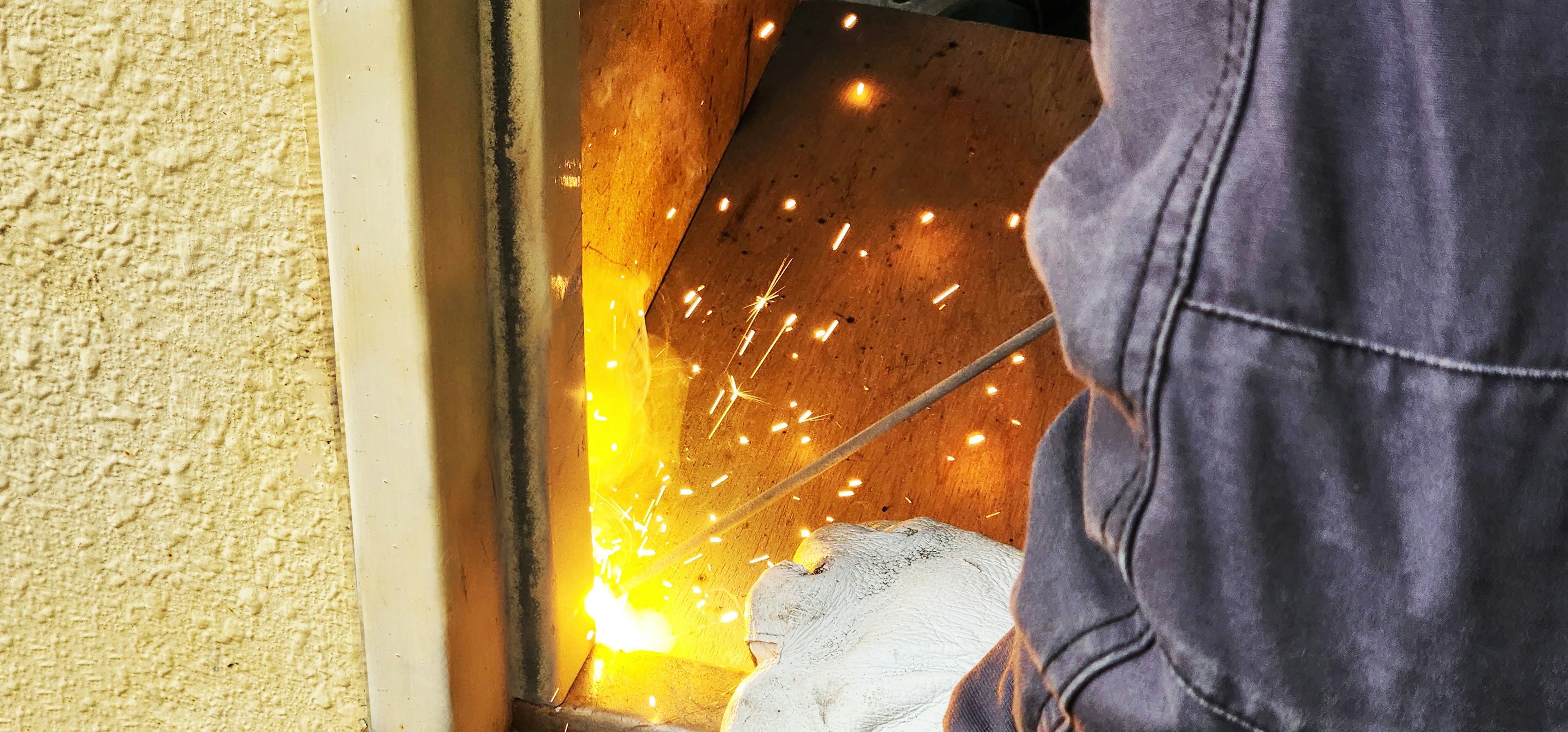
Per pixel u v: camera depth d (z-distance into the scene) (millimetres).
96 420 1201
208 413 1174
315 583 1248
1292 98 502
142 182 1062
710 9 2252
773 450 2021
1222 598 537
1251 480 519
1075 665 618
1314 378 507
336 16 949
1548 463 499
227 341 1129
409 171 998
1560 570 513
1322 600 528
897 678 1101
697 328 2225
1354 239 507
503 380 1241
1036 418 2100
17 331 1163
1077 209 574
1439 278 494
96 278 1120
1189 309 520
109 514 1255
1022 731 704
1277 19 509
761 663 1227
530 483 1295
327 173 1012
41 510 1269
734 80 2521
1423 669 523
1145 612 563
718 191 2482
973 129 2631
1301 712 540
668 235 2264
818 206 2471
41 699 1401
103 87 1024
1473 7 485
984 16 3078
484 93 1103
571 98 1179
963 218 2461
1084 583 633
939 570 1229
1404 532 512
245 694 1350
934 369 2188
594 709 1421
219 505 1228
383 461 1144
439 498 1156
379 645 1256
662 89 2031
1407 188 497
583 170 1662
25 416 1211
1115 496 571
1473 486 499
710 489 1944
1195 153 522
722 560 1805
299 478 1190
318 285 1079
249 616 1292
